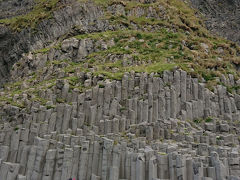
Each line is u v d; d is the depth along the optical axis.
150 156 15.23
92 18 43.56
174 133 18.72
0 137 18.52
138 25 41.84
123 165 16.00
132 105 21.39
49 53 34.78
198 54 31.95
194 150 16.33
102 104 21.58
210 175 14.34
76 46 34.38
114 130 19.48
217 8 55.50
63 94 22.81
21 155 17.12
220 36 48.41
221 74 26.84
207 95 23.56
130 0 49.25
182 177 14.27
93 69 26.45
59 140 17.73
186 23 44.78
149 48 32.75
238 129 20.69
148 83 22.73
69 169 15.87
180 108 22.67
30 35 45.56
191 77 24.73
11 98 23.64
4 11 70.75
